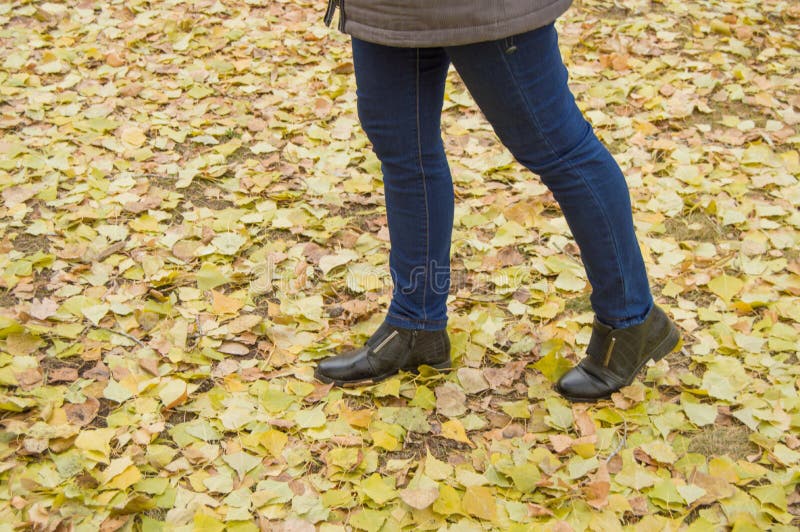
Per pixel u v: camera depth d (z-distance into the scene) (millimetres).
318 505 1949
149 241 2830
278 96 3783
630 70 4023
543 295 2668
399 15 1766
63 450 2043
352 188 3182
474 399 2307
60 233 2855
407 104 1959
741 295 2656
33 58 3955
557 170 1944
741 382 2318
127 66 3922
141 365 2305
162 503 1940
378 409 2256
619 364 2229
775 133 3500
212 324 2502
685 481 2031
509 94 1839
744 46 4246
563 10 1808
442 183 2094
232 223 2951
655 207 3076
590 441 2092
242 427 2162
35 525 1823
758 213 3039
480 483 2014
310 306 2598
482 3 1713
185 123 3562
